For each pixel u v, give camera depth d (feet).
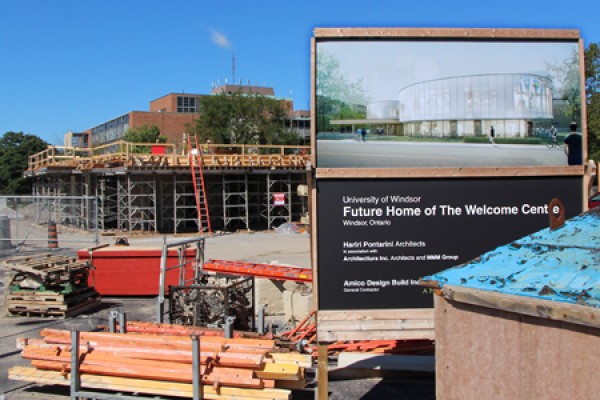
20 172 266.16
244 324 32.99
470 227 20.42
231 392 20.79
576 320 10.94
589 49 109.70
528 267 13.39
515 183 20.53
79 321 38.65
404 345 27.68
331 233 20.29
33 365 23.80
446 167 20.45
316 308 20.15
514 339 12.29
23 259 42.88
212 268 38.86
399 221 20.33
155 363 21.84
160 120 291.38
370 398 23.00
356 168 20.31
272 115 210.59
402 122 20.47
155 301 45.27
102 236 106.11
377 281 20.22
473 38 20.66
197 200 110.52
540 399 11.78
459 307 13.47
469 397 13.23
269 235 109.70
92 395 21.95
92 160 116.98
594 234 14.01
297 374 20.94
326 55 20.44
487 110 20.59
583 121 20.66
